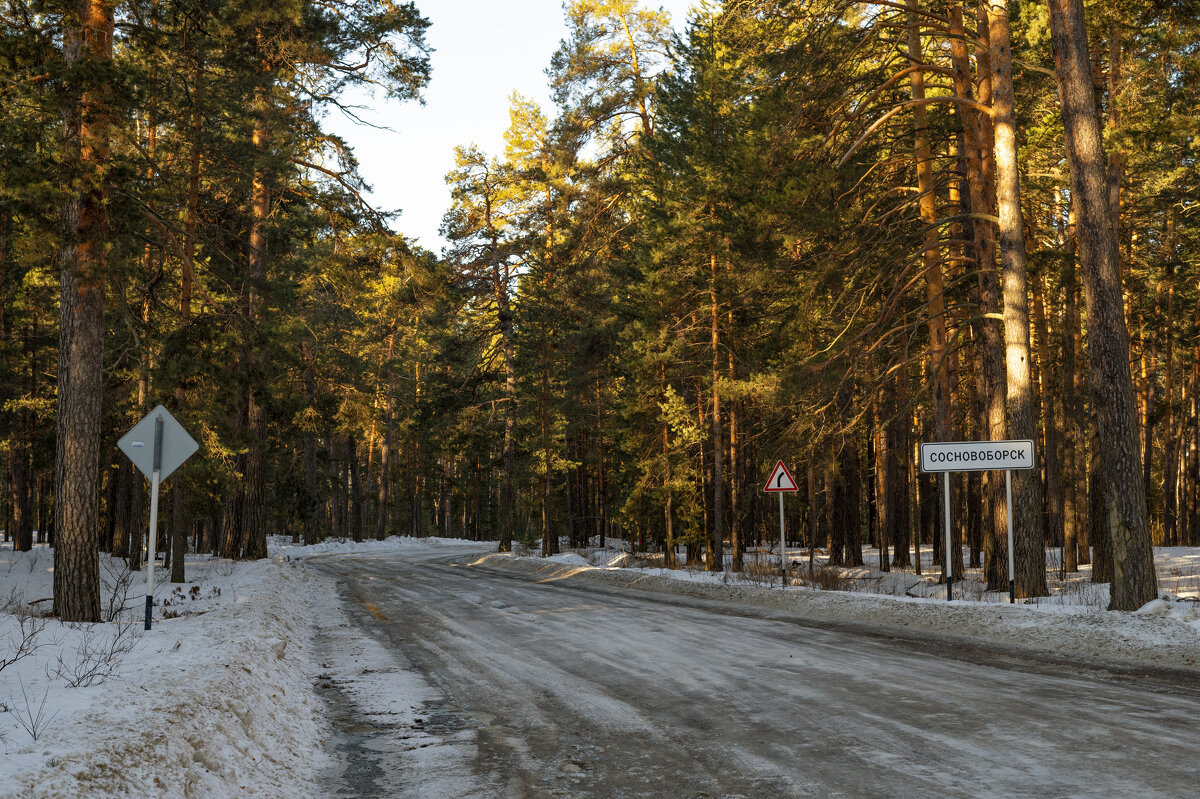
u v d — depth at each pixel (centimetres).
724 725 731
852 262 2106
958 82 2077
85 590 1319
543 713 799
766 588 1830
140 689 668
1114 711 741
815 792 545
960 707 767
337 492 5850
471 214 4350
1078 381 3206
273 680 851
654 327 3130
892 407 2973
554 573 2809
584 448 5188
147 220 1548
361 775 618
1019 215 1739
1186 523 4153
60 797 411
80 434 1339
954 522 3928
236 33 2270
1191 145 2797
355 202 2588
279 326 2259
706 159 2750
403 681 968
